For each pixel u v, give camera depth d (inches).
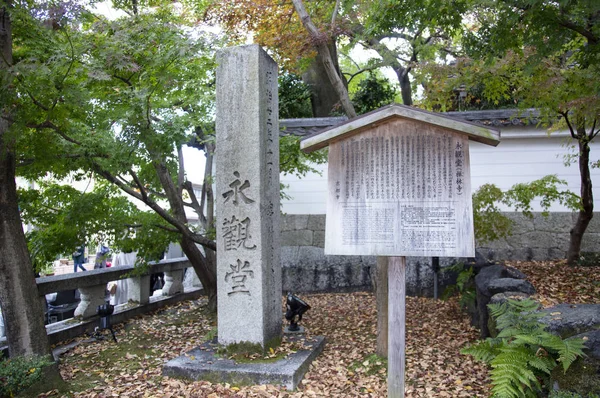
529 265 354.9
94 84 238.5
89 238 283.7
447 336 258.7
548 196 306.2
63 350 260.4
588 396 143.5
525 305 173.2
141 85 234.5
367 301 364.2
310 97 526.6
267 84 244.7
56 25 199.9
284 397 186.1
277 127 255.3
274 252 243.3
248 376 199.5
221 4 335.0
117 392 196.5
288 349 232.4
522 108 274.8
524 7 197.6
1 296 194.9
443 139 149.6
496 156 386.0
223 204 235.6
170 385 200.7
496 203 387.5
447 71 295.0
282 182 430.9
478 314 266.4
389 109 151.3
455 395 181.2
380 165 154.7
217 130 239.1
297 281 416.8
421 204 149.1
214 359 219.5
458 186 146.9
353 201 155.9
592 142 368.5
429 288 373.4
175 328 308.0
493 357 167.0
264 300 228.4
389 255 149.4
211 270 351.6
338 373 210.8
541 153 378.0
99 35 222.8
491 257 385.4
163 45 231.3
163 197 343.0
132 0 299.0
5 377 168.7
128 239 300.0
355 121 154.6
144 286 355.9
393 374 152.5
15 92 181.0
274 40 332.5
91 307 307.3
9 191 197.9
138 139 223.1
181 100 255.3
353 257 408.5
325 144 164.2
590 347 153.5
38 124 205.5
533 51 250.8
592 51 202.4
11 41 196.5
